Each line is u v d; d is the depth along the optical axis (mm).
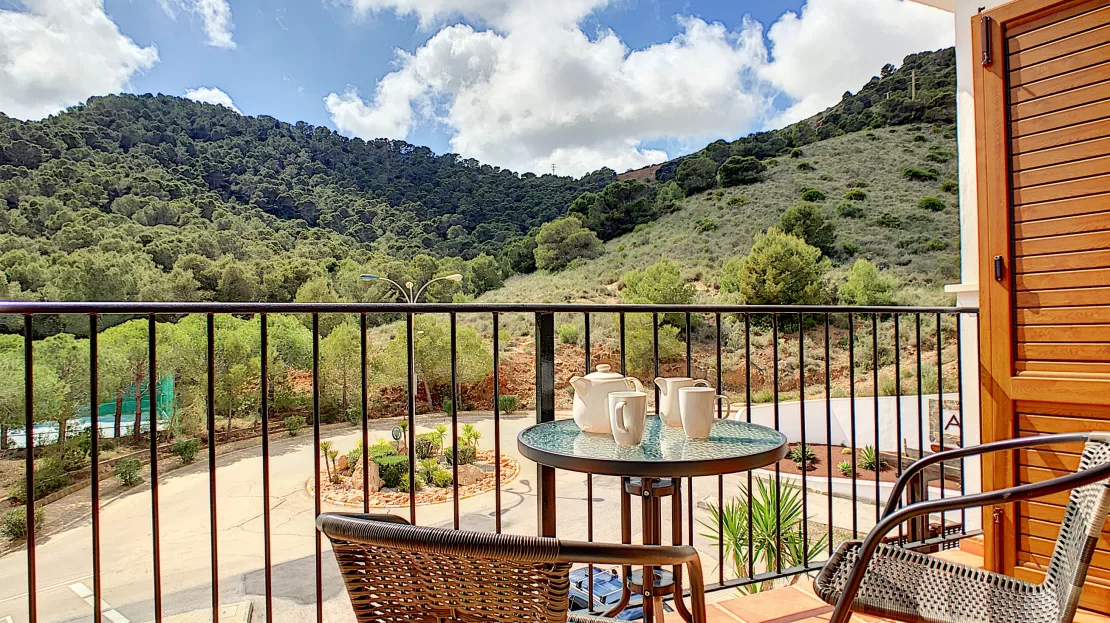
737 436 1447
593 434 1473
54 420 15070
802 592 2082
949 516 5355
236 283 26906
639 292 25938
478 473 11883
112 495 12867
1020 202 1925
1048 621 1081
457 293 30625
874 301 22578
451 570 749
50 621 7180
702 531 6660
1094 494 1066
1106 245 1742
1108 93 1739
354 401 19469
